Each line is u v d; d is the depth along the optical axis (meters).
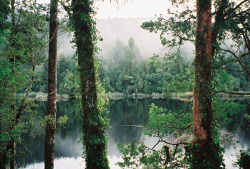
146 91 69.94
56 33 8.00
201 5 5.29
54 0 7.70
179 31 7.48
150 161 6.94
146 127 7.94
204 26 5.28
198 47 5.35
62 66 60.34
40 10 8.07
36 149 14.43
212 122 5.47
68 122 24.47
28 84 7.85
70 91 51.00
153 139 16.94
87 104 6.01
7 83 6.90
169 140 15.20
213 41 6.28
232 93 5.82
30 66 8.70
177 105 31.64
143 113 30.41
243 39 7.24
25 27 8.16
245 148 12.73
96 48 6.20
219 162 5.20
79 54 6.06
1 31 5.66
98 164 5.80
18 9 7.83
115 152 14.48
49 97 7.93
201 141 5.25
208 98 5.25
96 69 6.28
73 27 6.07
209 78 5.31
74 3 6.00
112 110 34.03
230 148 12.82
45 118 7.45
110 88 71.62
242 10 6.89
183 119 7.60
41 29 8.54
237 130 17.08
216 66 5.76
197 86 5.36
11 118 7.04
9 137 6.68
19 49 7.77
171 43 7.83
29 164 11.82
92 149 5.91
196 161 5.20
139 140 16.95
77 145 16.34
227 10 6.46
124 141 16.95
